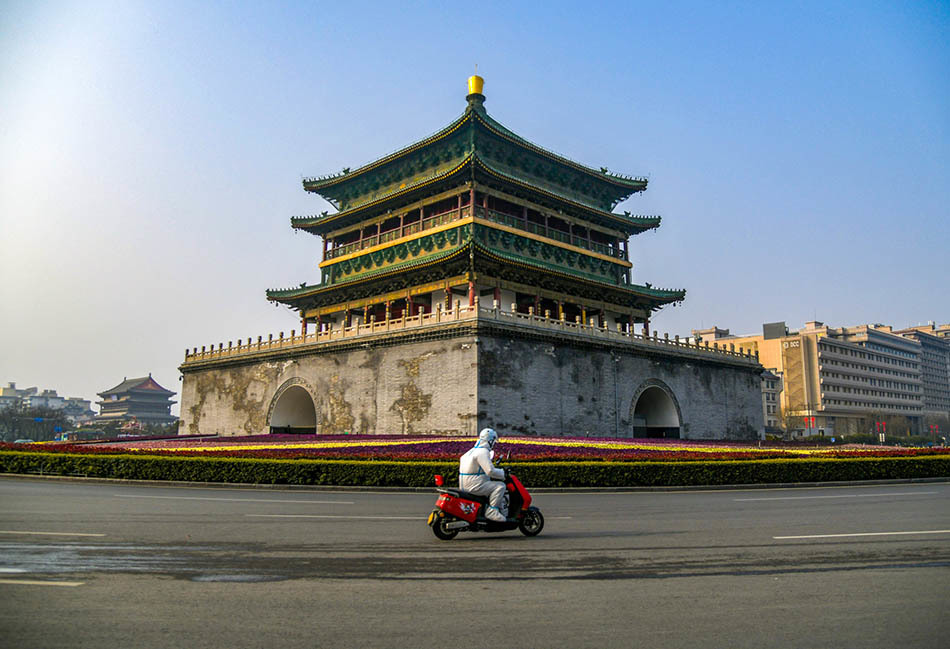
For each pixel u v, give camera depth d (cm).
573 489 2555
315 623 800
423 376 5038
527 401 4934
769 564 1127
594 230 6881
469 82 6481
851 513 1788
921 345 18125
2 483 2772
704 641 742
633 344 5772
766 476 2764
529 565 1125
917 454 3281
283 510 1858
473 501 1405
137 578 1010
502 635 761
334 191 7306
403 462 2583
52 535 1382
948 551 1226
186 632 764
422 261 5562
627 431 5619
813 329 15625
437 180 5853
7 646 710
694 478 2692
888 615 833
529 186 5991
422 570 1084
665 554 1218
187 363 7438
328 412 5731
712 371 6562
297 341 6153
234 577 1025
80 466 3017
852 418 14400
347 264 6812
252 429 6450
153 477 2845
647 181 7300
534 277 5844
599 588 967
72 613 829
